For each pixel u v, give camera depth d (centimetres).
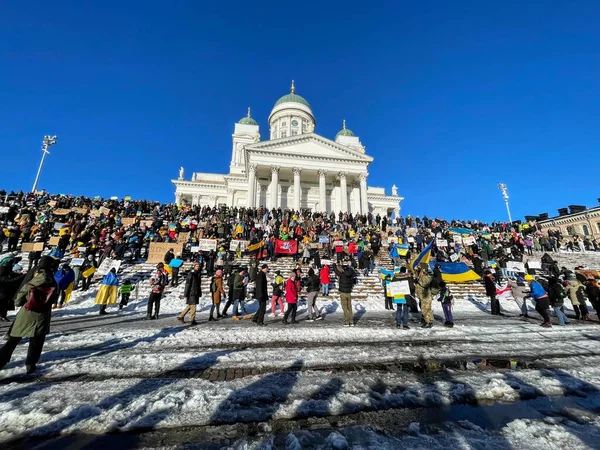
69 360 500
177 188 5384
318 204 4656
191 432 286
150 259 1653
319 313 988
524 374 446
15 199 2512
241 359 509
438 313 1135
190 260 1723
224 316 996
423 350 577
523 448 260
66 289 1140
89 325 819
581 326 868
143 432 285
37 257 1373
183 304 1225
